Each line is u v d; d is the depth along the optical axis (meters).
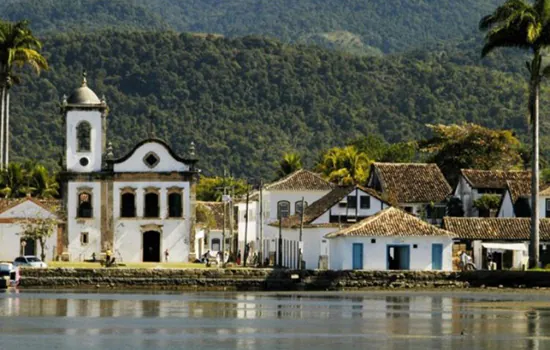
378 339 153.62
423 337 155.88
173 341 149.88
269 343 149.12
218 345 146.88
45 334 155.25
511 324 170.62
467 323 171.62
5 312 181.50
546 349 146.38
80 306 192.75
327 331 161.00
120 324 167.00
